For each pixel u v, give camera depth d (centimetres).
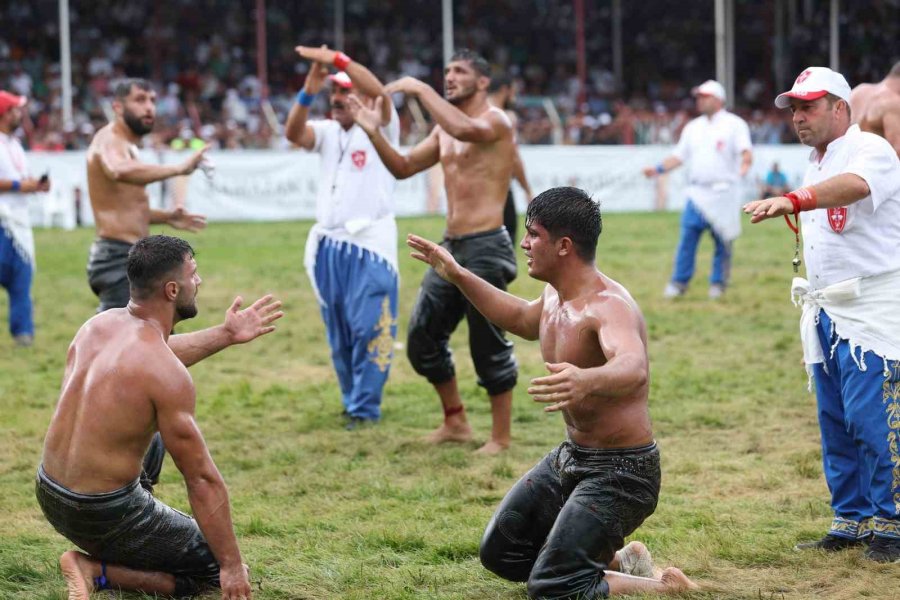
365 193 1188
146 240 660
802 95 748
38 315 1903
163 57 4706
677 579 680
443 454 1045
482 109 1062
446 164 1078
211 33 4912
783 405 1228
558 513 676
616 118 4528
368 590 701
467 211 1063
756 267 2398
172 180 3425
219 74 4716
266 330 708
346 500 920
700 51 5441
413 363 1090
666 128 4275
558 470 681
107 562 672
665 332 1675
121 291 1242
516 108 4509
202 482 638
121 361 636
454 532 817
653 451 661
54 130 3859
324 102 4275
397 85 1057
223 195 3534
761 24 5438
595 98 4991
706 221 1955
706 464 1002
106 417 634
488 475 980
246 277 2319
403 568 741
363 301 1178
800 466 974
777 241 2927
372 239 1187
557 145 4150
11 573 724
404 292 2098
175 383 635
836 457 786
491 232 1062
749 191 3769
